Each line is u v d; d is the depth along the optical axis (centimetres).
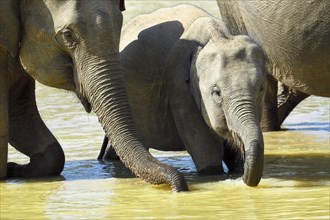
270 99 1720
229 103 1250
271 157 1482
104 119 1281
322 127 1758
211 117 1281
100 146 1606
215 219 1085
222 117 1268
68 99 2006
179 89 1353
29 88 1434
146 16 1506
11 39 1328
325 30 1451
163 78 1403
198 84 1309
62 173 1410
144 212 1127
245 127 1221
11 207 1178
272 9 1492
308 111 1927
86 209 1152
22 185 1327
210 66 1284
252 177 1203
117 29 1302
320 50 1469
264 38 1534
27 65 1346
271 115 1727
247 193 1218
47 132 1430
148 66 1424
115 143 1270
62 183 1331
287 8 1471
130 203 1177
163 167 1237
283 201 1169
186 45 1355
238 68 1264
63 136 1683
